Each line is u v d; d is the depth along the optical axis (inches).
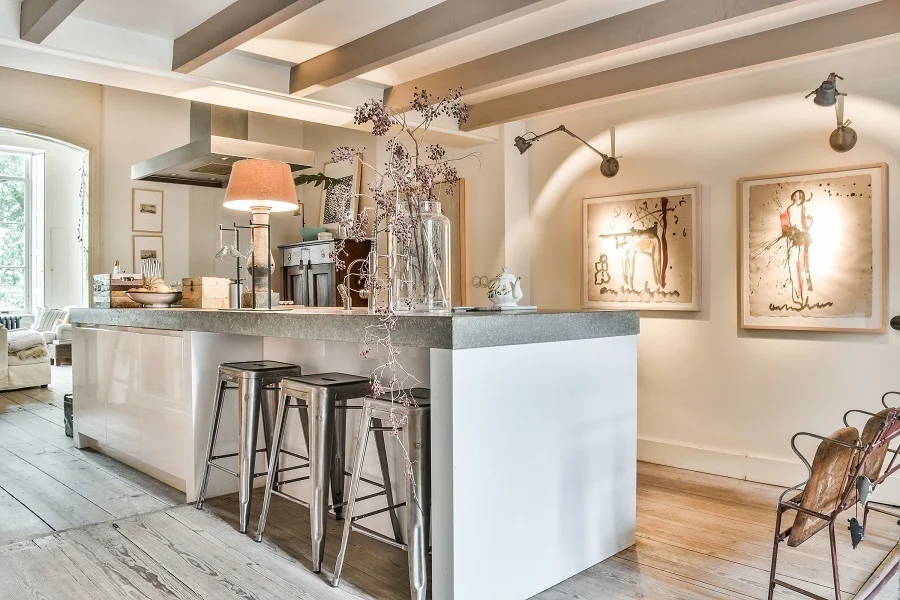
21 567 97.9
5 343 270.8
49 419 214.8
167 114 315.3
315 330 100.7
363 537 110.8
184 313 129.3
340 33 135.0
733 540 111.7
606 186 178.2
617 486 106.6
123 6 120.6
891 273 131.3
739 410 153.9
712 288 157.9
